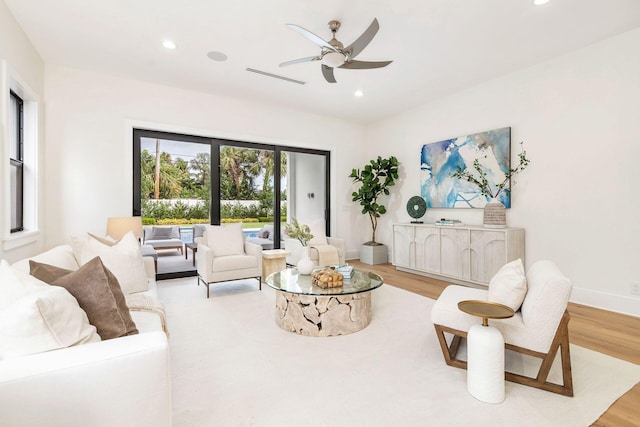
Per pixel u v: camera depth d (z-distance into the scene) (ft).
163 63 12.06
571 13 8.78
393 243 16.98
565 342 5.60
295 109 17.84
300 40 10.35
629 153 9.78
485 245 12.40
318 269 10.44
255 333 8.46
